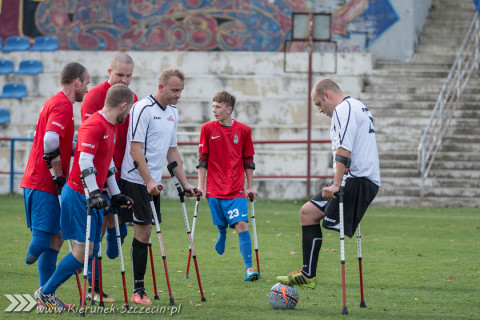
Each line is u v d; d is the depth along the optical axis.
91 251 18.92
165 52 64.38
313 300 20.72
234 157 25.11
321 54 63.12
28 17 69.00
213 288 22.61
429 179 51.91
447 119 57.94
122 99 18.75
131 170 20.42
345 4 67.56
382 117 58.59
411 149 56.06
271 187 54.03
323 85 20.52
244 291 22.09
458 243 32.81
